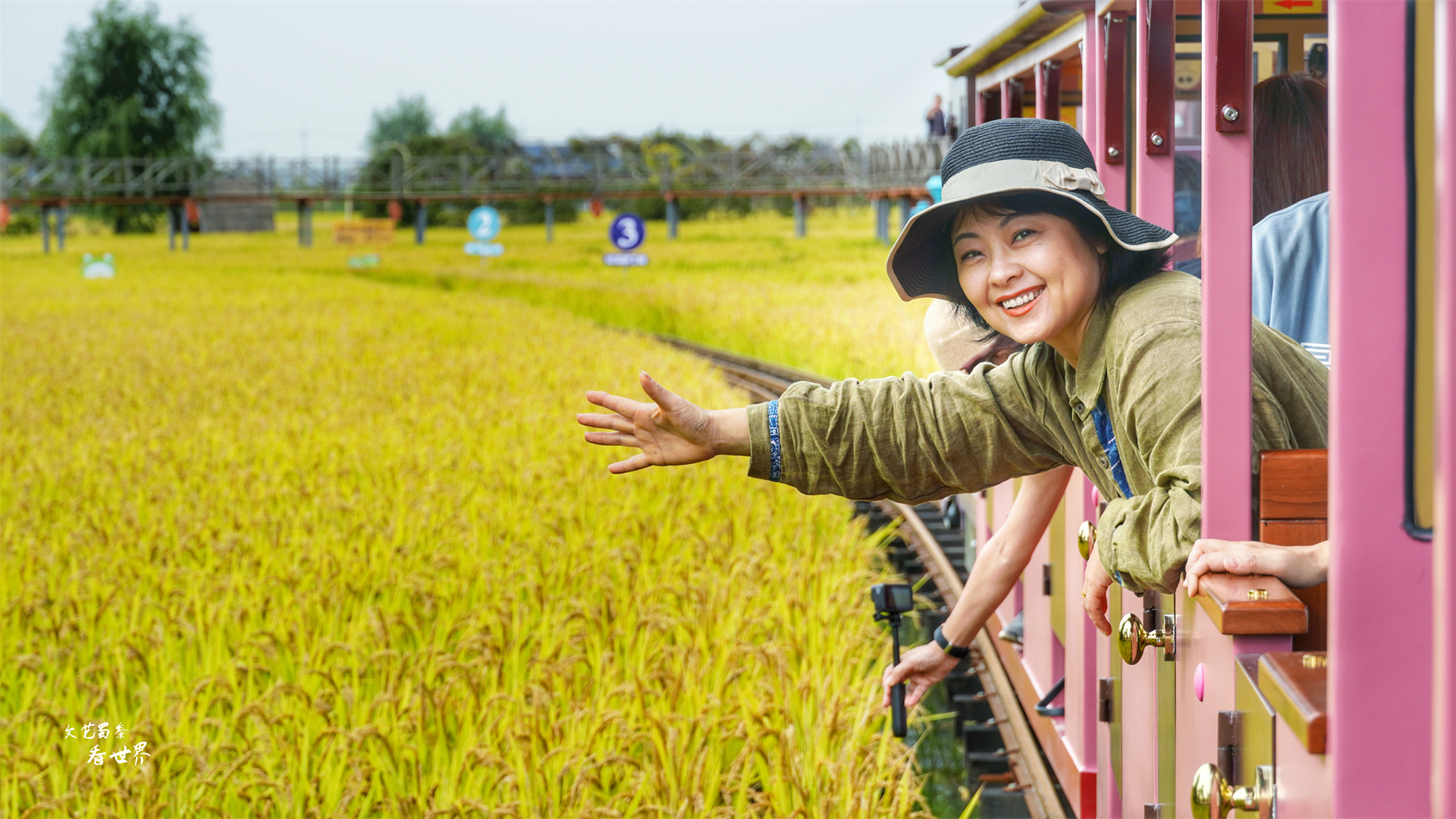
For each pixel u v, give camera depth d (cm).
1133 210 332
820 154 5369
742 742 464
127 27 7950
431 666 476
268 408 1339
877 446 233
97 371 1819
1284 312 269
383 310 2978
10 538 734
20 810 412
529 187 5759
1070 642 374
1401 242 116
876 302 2592
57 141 8019
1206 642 183
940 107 3916
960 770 517
